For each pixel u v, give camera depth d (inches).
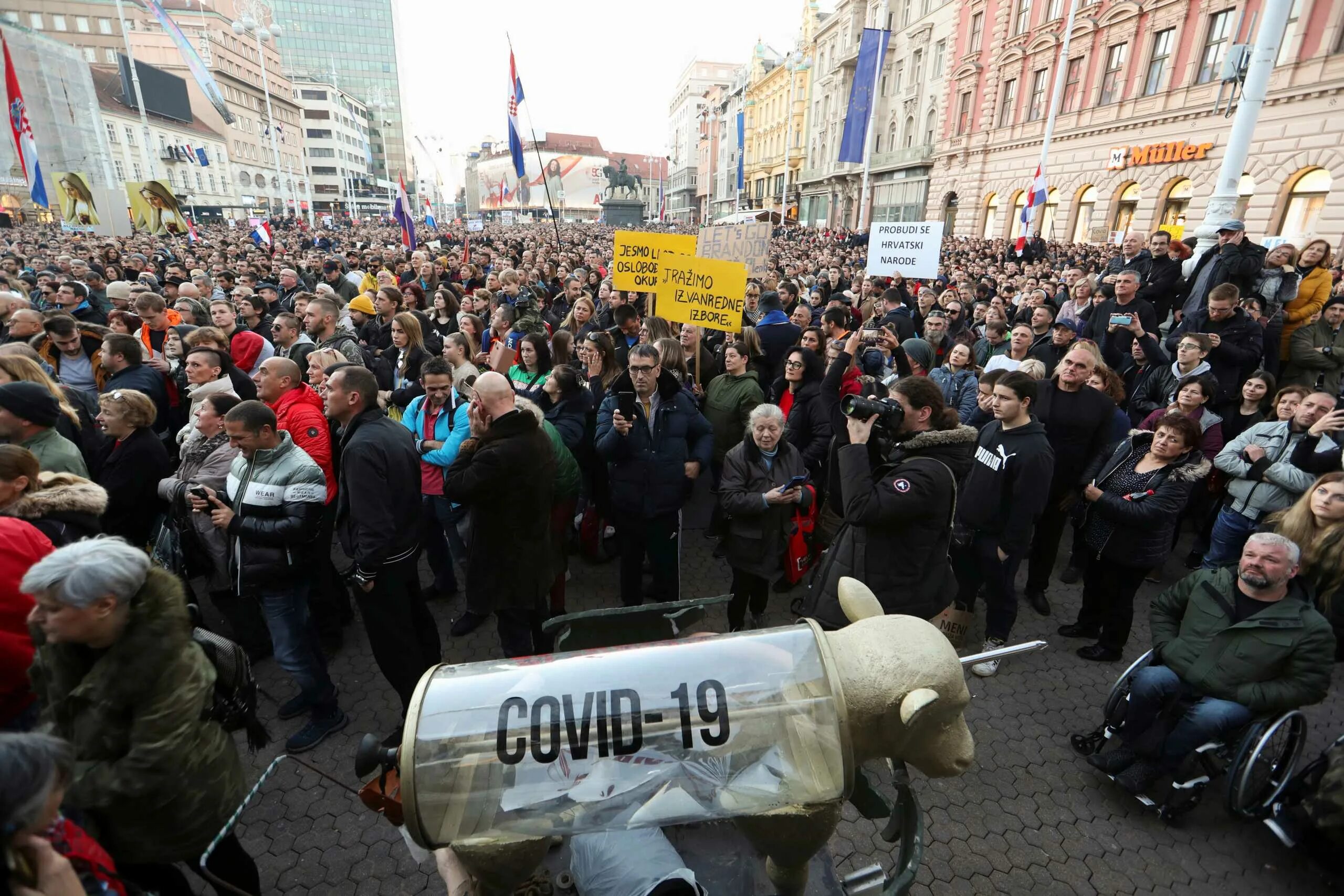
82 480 106.0
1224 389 224.8
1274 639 112.2
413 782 53.9
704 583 196.7
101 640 69.0
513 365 215.9
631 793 56.1
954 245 957.2
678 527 165.0
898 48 1540.4
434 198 4092.0
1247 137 296.0
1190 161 806.5
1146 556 150.0
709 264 216.1
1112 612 158.1
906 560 109.2
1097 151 952.9
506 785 55.4
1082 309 283.4
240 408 118.3
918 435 108.3
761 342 254.5
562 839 76.8
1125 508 148.8
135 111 2038.6
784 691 59.4
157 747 70.4
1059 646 168.7
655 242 221.9
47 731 71.6
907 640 64.4
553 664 59.4
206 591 187.6
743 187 2950.3
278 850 109.4
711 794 56.6
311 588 155.6
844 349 126.6
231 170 2645.2
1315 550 134.8
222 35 2591.0
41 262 585.3
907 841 66.5
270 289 328.2
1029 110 1096.8
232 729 82.3
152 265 559.2
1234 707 112.9
